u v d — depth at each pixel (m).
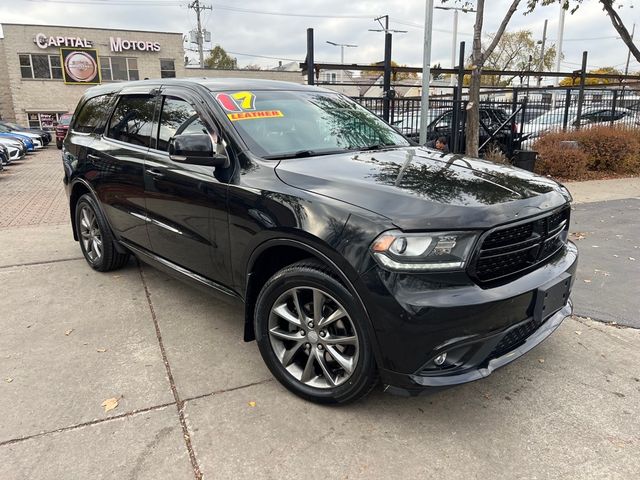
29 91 33.47
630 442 2.57
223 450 2.51
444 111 11.97
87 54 34.16
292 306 2.92
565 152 11.70
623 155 12.47
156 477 2.33
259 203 2.88
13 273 5.04
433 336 2.33
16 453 2.48
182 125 3.59
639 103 15.41
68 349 3.51
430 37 8.86
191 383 3.09
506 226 2.48
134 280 4.82
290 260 3.00
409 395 2.45
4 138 20.33
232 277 3.21
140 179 3.90
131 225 4.20
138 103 4.18
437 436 2.62
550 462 2.43
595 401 2.92
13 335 3.72
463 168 3.14
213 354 3.45
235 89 3.69
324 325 2.71
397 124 11.34
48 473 2.36
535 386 3.07
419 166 3.11
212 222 3.23
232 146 3.18
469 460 2.45
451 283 2.37
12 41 32.56
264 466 2.40
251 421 2.73
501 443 2.57
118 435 2.62
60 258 5.52
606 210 8.20
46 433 2.63
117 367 3.28
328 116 3.88
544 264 2.85
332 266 2.53
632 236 6.50
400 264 2.33
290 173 2.90
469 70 12.04
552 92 16.39
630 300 4.38
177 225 3.59
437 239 2.33
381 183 2.69
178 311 4.13
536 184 2.99
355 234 2.44
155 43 35.81
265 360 3.03
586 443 2.56
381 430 2.66
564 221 3.10
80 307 4.21
